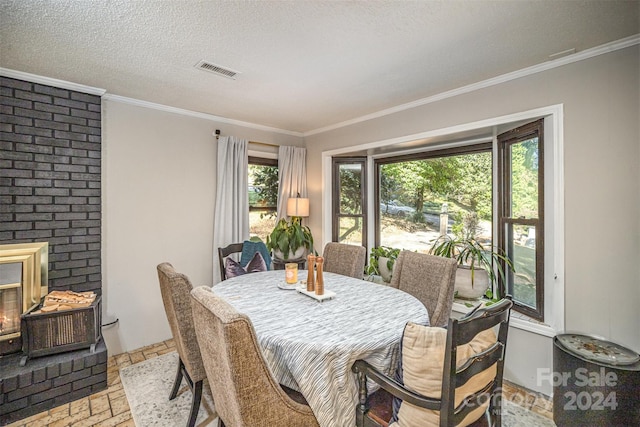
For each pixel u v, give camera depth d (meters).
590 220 1.95
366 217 3.89
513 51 1.96
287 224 3.72
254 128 3.81
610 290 1.88
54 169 2.48
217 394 1.38
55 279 2.49
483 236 3.01
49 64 2.17
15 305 2.24
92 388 2.21
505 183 2.67
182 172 3.25
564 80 2.04
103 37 1.81
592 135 1.94
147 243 3.03
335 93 2.72
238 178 3.59
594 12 1.56
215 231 3.43
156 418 1.95
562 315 2.05
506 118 2.32
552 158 2.10
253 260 2.98
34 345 2.10
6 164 2.28
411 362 1.21
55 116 2.47
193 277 3.34
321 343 1.34
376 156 3.86
